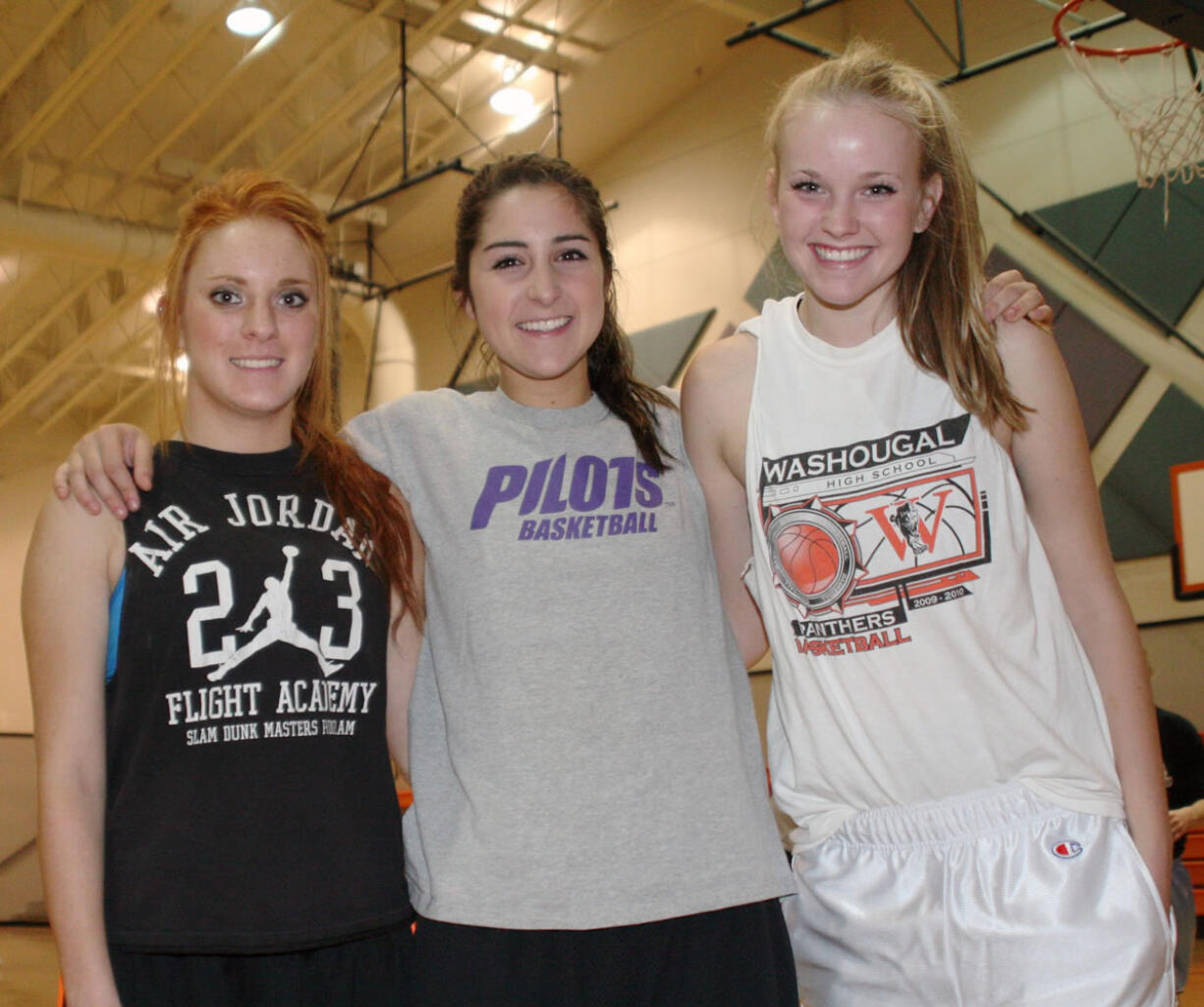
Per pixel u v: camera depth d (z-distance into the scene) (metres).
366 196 9.79
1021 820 1.56
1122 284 6.82
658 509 1.74
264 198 1.65
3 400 11.70
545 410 1.81
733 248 8.76
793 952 1.69
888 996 1.58
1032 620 1.57
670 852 1.57
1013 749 1.55
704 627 1.71
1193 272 6.59
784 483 1.62
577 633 1.63
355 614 1.60
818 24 8.30
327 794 1.50
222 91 7.55
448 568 1.70
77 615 1.48
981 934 1.52
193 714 1.47
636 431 1.80
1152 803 1.57
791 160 1.58
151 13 6.73
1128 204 6.86
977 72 6.69
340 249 10.33
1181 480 6.50
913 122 1.55
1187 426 6.51
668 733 1.62
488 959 1.53
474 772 1.59
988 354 1.55
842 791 1.63
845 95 1.54
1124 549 6.66
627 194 9.57
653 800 1.58
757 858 1.61
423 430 1.83
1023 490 1.64
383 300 10.37
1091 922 1.49
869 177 1.53
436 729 1.71
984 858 1.55
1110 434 6.79
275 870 1.44
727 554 1.83
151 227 8.61
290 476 1.66
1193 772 3.19
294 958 1.49
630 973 1.56
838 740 1.62
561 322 1.77
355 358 11.38
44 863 1.41
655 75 8.98
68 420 12.35
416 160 9.17
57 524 1.51
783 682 1.67
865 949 1.60
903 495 1.57
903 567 1.56
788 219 1.59
